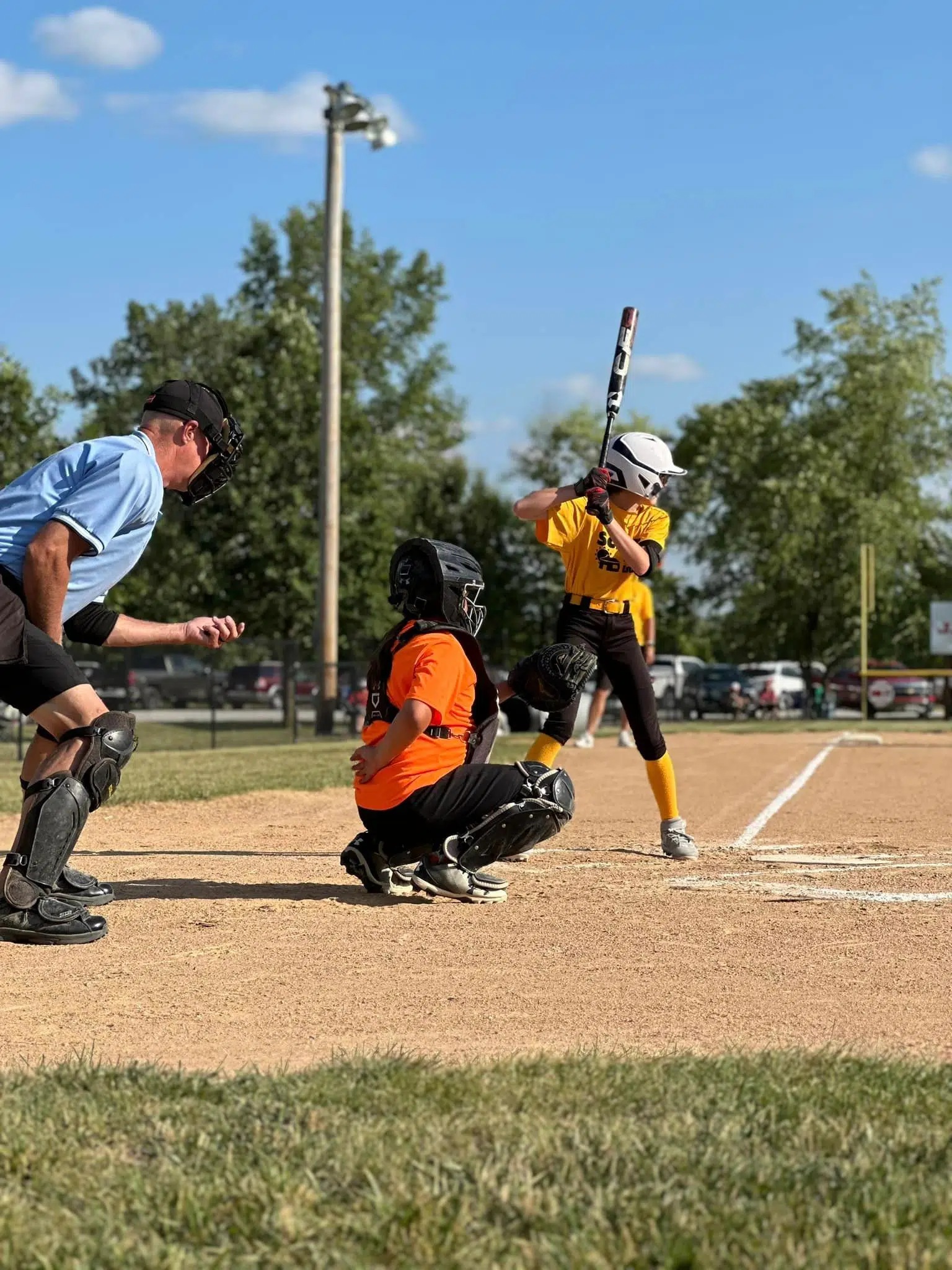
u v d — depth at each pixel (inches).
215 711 869.2
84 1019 147.5
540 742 265.4
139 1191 94.3
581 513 259.8
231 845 301.4
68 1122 108.0
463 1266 83.0
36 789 187.9
